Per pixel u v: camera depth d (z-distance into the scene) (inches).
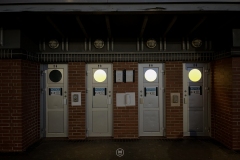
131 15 166.4
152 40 224.4
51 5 153.2
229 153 182.7
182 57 223.6
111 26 196.4
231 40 187.2
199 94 230.4
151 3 154.1
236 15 162.1
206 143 209.2
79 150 192.1
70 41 225.1
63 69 230.1
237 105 188.4
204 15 163.5
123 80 223.3
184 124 229.8
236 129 188.7
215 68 221.1
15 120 189.2
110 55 222.8
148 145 203.9
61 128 230.1
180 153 183.8
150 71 230.2
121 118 223.5
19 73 188.4
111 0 152.9
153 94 230.2
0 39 187.0
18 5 153.0
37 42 222.5
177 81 224.7
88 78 229.5
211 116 227.5
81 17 170.2
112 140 219.0
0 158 175.0
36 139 219.6
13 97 189.2
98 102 229.9
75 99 222.2
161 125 229.9
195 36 224.7
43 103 229.9
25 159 173.2
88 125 229.8
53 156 178.9
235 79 187.9
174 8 154.3
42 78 229.8
